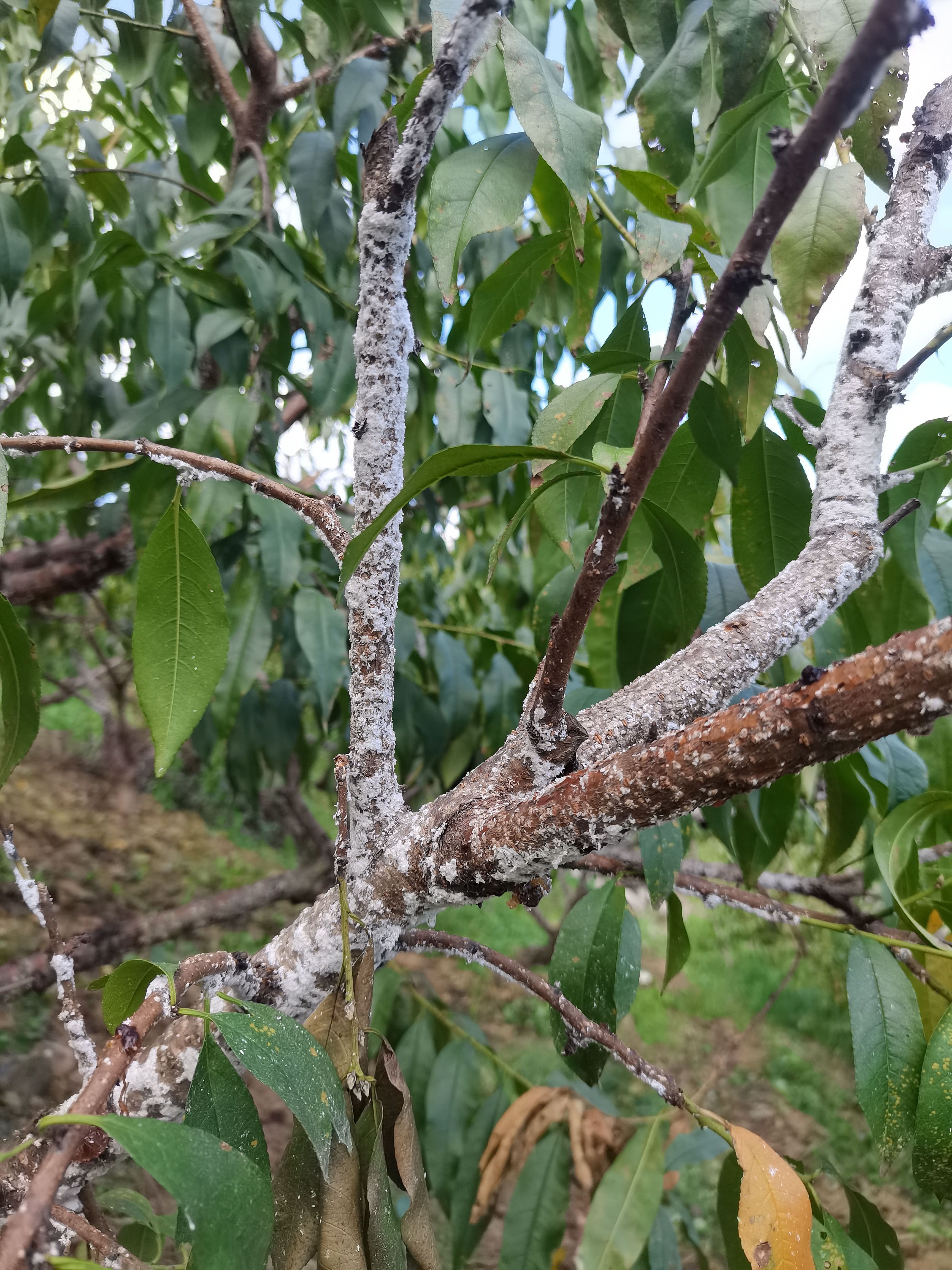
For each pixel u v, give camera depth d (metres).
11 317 0.84
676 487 0.50
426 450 0.87
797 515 0.48
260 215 0.70
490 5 0.27
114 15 0.69
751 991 2.22
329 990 0.35
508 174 0.34
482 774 0.35
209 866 2.16
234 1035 0.27
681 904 0.52
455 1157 0.73
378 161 0.32
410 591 1.16
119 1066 0.25
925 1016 0.48
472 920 2.20
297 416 1.09
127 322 0.89
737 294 0.21
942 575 0.53
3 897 1.65
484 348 0.80
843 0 0.39
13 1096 1.15
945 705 0.23
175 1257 0.74
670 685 0.33
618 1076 1.24
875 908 0.66
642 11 0.46
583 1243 0.55
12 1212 0.31
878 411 0.39
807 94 0.48
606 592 0.56
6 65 0.83
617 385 0.35
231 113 0.78
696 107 0.51
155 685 0.37
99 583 1.12
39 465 1.02
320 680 0.71
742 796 0.56
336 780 0.37
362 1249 0.30
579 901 0.51
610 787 0.27
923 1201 1.59
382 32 0.67
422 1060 0.78
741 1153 0.35
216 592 0.37
